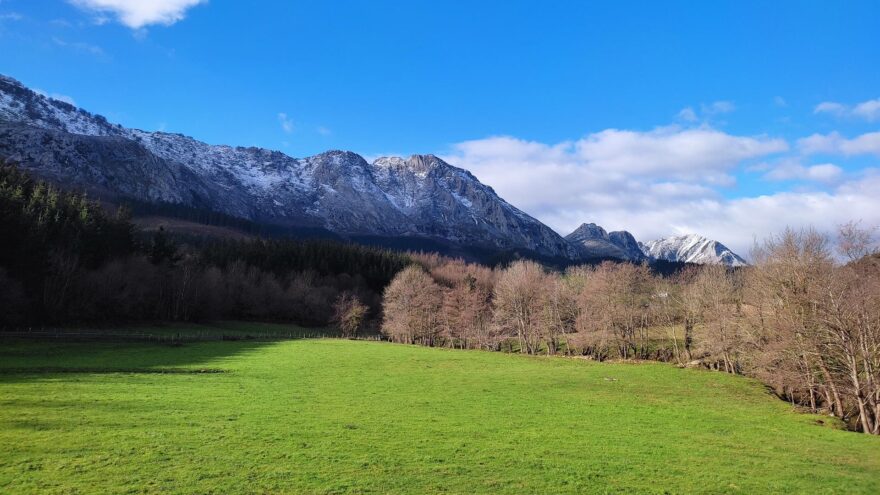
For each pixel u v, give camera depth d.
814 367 51.72
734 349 71.81
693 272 114.75
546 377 62.66
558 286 120.00
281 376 56.75
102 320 110.94
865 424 43.75
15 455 24.31
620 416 41.84
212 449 26.84
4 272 85.31
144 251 147.50
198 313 140.38
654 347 107.00
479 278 195.25
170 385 46.69
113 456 24.89
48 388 41.34
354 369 65.50
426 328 131.12
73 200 131.25
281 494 21.19
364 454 27.30
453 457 27.77
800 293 53.75
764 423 42.16
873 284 49.53
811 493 25.17
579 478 25.38
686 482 25.67
